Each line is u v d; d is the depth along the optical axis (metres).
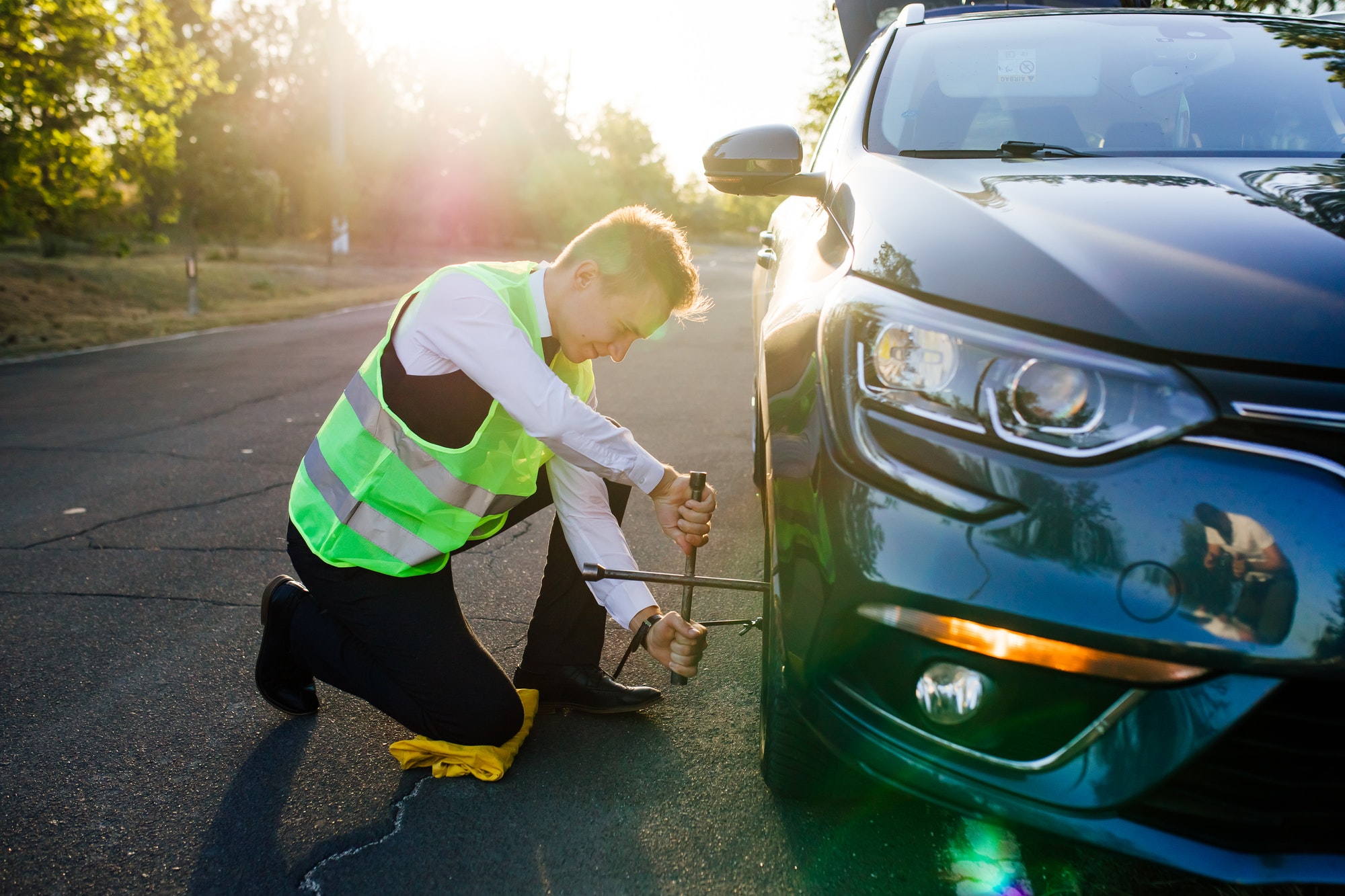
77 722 2.19
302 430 5.52
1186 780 1.23
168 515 3.86
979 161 1.97
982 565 1.24
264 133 37.34
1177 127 2.16
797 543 1.45
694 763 1.94
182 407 6.45
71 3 10.46
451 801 1.83
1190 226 1.46
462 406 1.71
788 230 2.61
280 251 27.91
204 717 2.21
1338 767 1.22
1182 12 2.69
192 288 13.56
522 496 1.89
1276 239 1.40
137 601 2.93
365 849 1.70
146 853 1.71
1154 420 1.20
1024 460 1.24
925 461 1.29
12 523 3.80
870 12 3.78
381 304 16.12
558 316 1.72
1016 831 1.28
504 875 1.62
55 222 13.05
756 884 1.58
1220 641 1.16
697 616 2.70
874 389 1.35
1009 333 1.28
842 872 1.60
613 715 2.14
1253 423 1.18
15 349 9.93
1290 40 2.46
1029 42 2.50
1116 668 1.19
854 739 1.39
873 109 2.38
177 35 34.25
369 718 2.20
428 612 1.84
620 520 2.14
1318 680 1.14
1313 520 1.15
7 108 10.48
